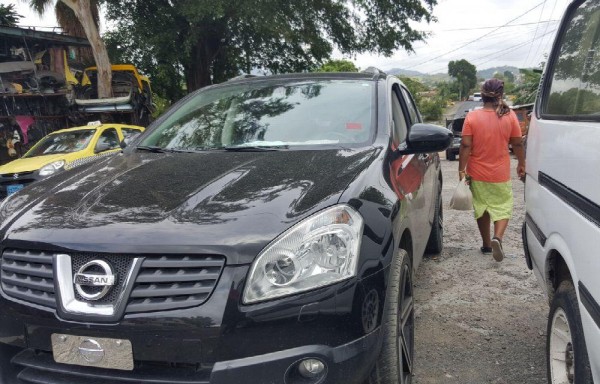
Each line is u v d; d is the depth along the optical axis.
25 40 16.83
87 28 16.61
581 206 2.13
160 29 20.06
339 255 2.09
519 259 5.36
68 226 2.21
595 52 2.54
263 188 2.38
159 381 1.99
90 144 9.98
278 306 1.98
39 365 2.19
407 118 4.04
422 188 3.59
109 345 2.03
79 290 2.08
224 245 2.02
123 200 2.39
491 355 3.41
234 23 20.72
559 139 2.64
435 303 4.29
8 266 2.27
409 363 2.73
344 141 3.14
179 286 2.01
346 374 2.03
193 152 3.27
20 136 15.99
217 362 1.96
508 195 5.09
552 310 2.60
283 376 1.96
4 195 8.87
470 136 5.07
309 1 19.86
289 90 3.78
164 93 24.06
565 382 2.47
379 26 21.89
